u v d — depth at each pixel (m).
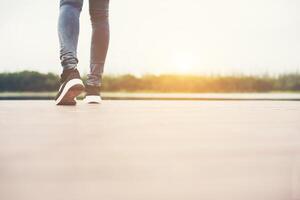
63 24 2.53
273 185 0.52
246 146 0.85
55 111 2.12
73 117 1.69
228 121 1.56
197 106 2.98
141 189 0.48
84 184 0.50
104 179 0.53
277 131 1.18
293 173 0.58
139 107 2.70
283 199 0.46
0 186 0.49
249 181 0.53
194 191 0.48
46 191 0.47
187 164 0.64
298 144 0.89
